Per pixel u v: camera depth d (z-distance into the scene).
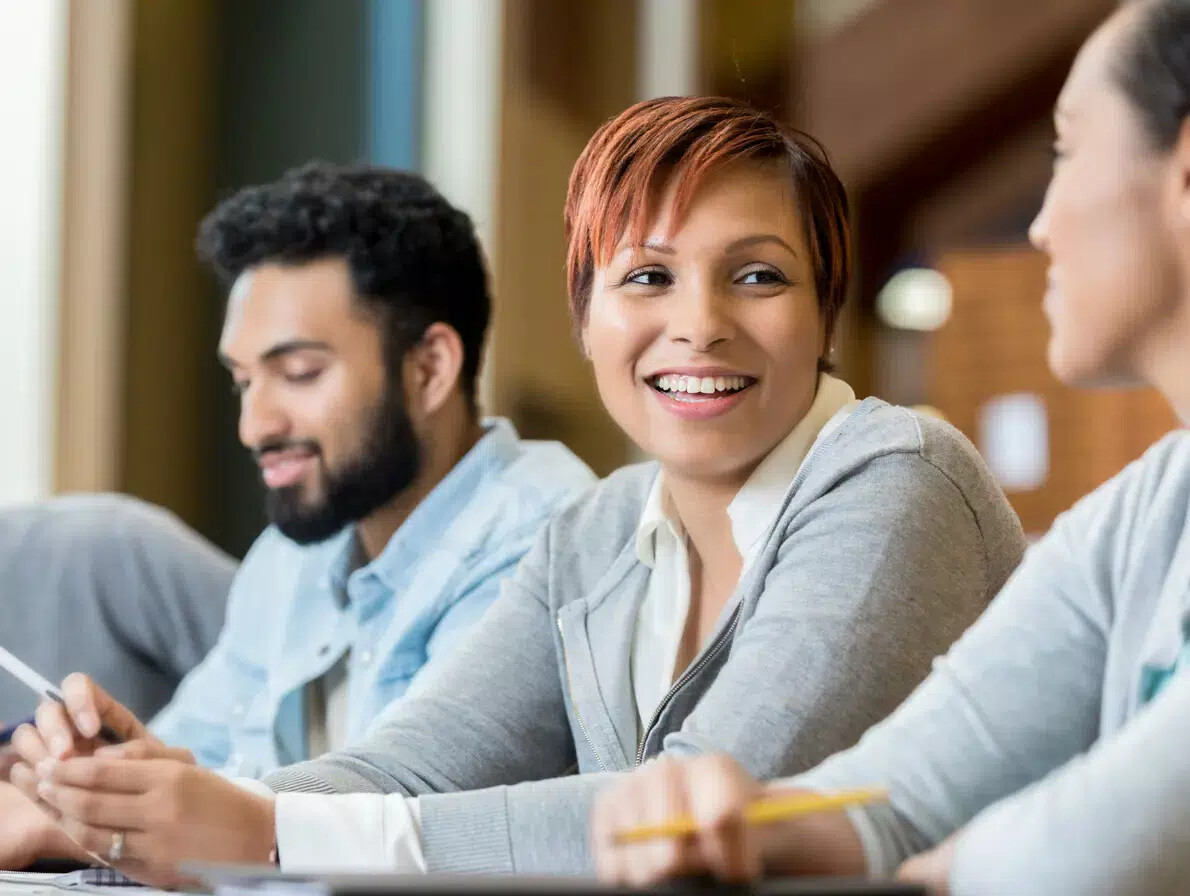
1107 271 0.93
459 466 2.09
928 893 0.84
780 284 1.45
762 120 1.46
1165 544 1.04
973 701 1.04
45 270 3.84
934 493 1.38
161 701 2.61
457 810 1.29
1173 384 0.94
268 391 2.10
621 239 1.46
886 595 1.32
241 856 1.29
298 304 2.08
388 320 2.10
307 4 4.73
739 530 1.48
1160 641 1.00
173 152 4.36
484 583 1.98
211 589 2.61
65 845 1.57
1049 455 7.73
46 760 1.34
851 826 0.96
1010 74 7.70
